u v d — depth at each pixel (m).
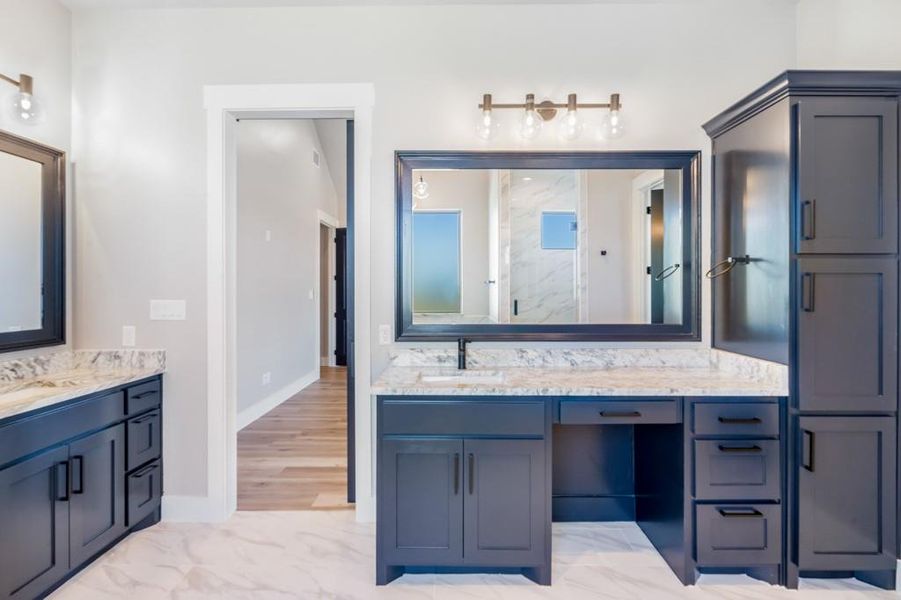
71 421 1.89
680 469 1.97
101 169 2.49
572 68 2.48
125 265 2.49
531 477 1.95
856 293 1.89
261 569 2.04
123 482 2.19
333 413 4.50
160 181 2.49
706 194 2.47
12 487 1.64
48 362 2.32
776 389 1.92
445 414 1.94
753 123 2.12
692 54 2.47
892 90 1.86
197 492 2.49
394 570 2.00
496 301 2.48
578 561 2.13
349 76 2.47
